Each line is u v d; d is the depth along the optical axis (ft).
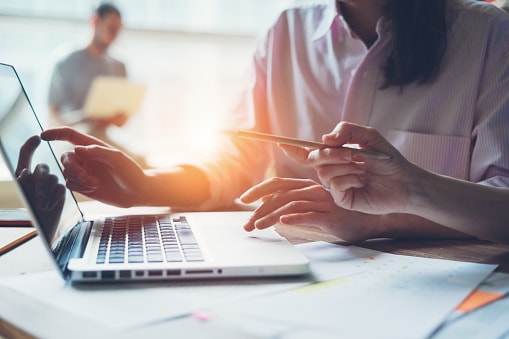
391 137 3.53
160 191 3.18
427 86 3.43
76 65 10.30
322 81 3.87
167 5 11.71
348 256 2.14
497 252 2.28
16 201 3.58
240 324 1.37
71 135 2.84
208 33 12.01
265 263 1.78
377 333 1.31
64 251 1.90
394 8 3.23
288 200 2.45
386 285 1.72
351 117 3.63
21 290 1.62
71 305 1.49
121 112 8.06
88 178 2.69
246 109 4.15
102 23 10.39
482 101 3.30
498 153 3.02
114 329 1.32
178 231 2.32
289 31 4.11
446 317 1.43
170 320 1.39
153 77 11.81
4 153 1.59
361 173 2.06
